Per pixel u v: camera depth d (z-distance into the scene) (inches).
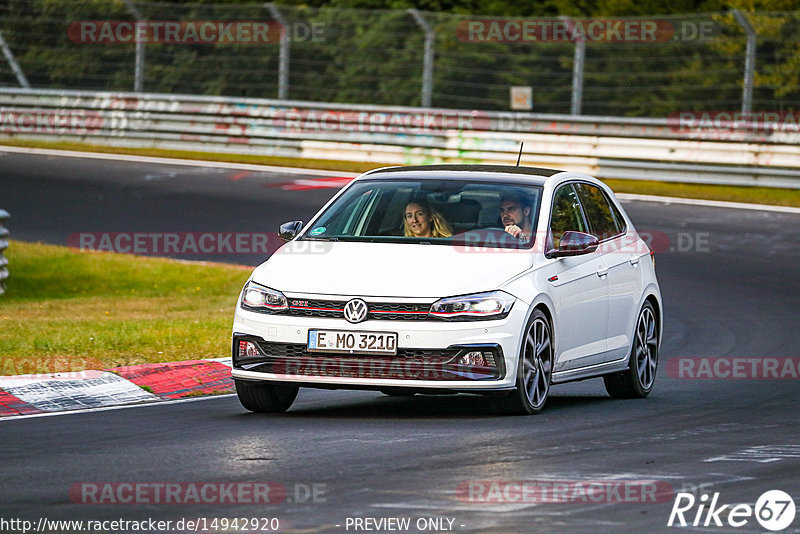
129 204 3302.2
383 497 843.4
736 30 4185.5
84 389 1360.7
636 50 4347.9
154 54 4692.4
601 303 1370.6
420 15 4175.7
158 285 2516.0
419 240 1264.8
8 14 4849.9
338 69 4586.6
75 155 4057.6
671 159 3663.9
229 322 1939.0
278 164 3954.2
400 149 3964.1
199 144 4239.7
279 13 4407.0
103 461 976.9
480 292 1184.2
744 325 2060.8
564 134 3831.2
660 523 781.9
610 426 1176.2
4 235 2464.3
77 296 2422.5
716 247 2810.0
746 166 3609.7
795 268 2600.9
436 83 4468.5
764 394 1456.7
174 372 1460.4
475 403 1344.7
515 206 1310.3
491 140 3855.8
